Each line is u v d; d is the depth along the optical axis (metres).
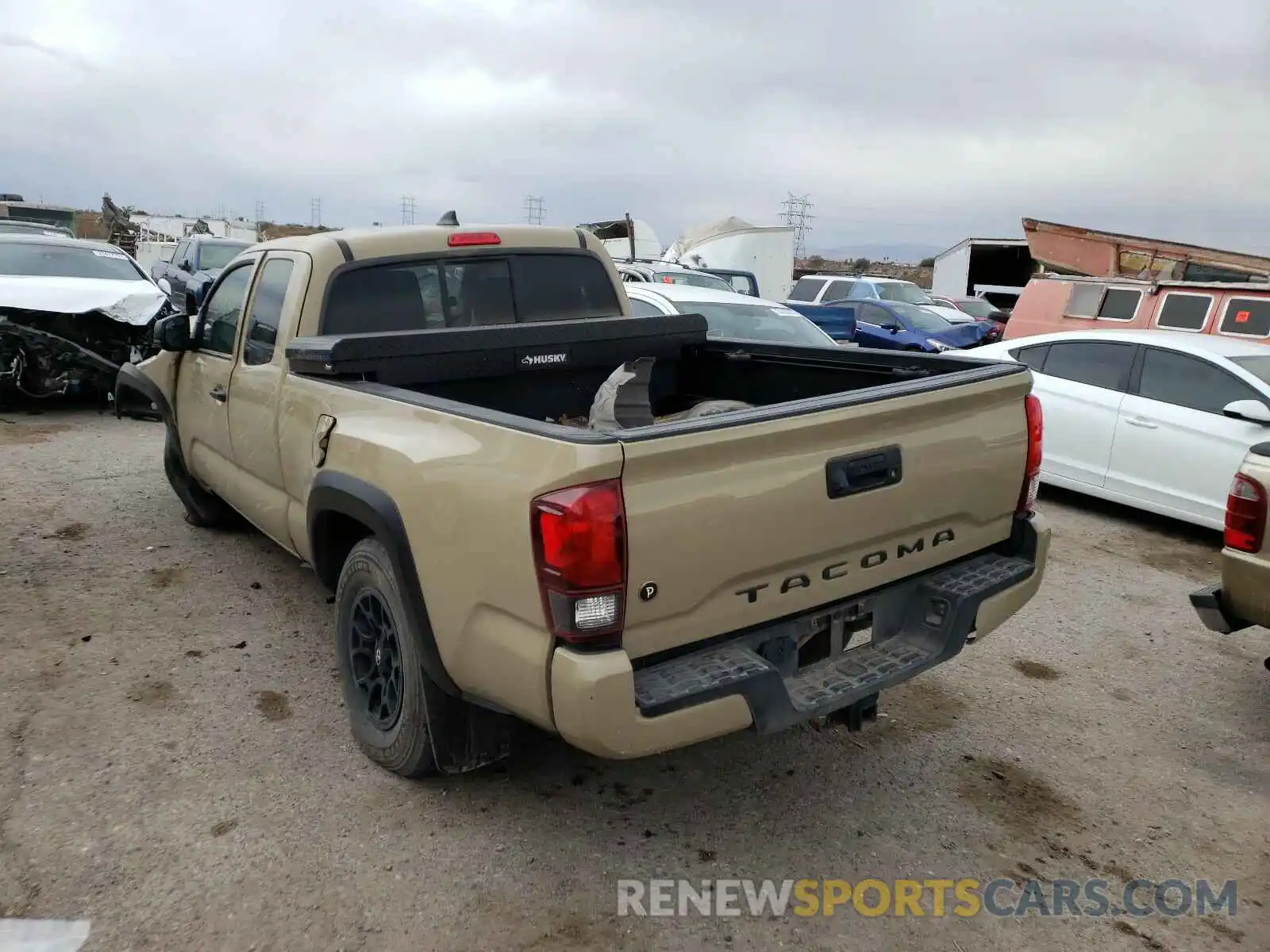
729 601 2.72
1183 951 2.75
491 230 4.68
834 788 3.52
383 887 2.87
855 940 2.74
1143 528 7.24
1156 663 4.73
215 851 3.00
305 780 3.42
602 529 2.39
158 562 5.54
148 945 2.60
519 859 3.03
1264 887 3.03
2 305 9.16
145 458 8.08
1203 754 3.85
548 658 2.53
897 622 3.29
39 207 45.91
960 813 3.38
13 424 9.34
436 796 3.37
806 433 2.76
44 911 2.71
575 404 4.34
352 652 3.60
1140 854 3.19
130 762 3.48
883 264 57.88
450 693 3.02
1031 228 15.55
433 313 4.46
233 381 4.62
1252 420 6.36
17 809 3.17
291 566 5.54
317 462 3.59
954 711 4.17
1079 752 3.84
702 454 2.54
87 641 4.47
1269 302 10.34
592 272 5.05
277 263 4.43
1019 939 2.77
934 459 3.15
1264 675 4.62
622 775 3.56
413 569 2.98
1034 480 3.57
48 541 5.82
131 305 9.80
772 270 21.53
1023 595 3.44
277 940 2.64
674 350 4.71
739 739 3.86
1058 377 7.79
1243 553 4.06
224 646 4.48
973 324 18.34
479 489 2.67
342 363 3.57
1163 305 11.25
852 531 2.95
